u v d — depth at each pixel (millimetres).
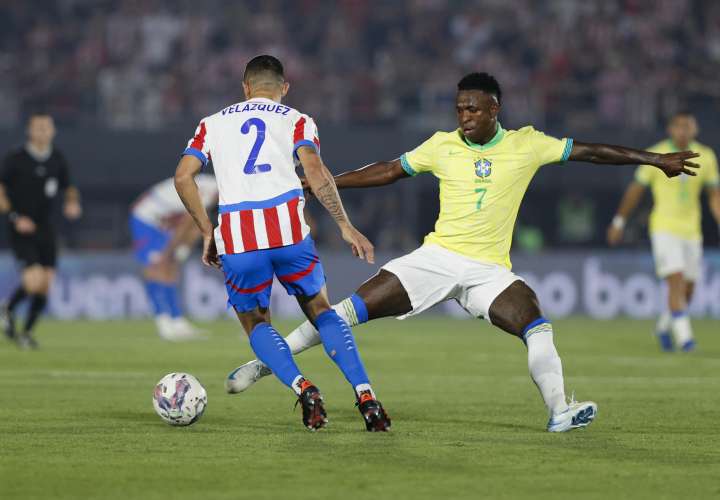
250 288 21891
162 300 53094
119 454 19422
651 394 30703
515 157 23641
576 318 72625
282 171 21672
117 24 90500
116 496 15828
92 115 80000
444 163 23969
